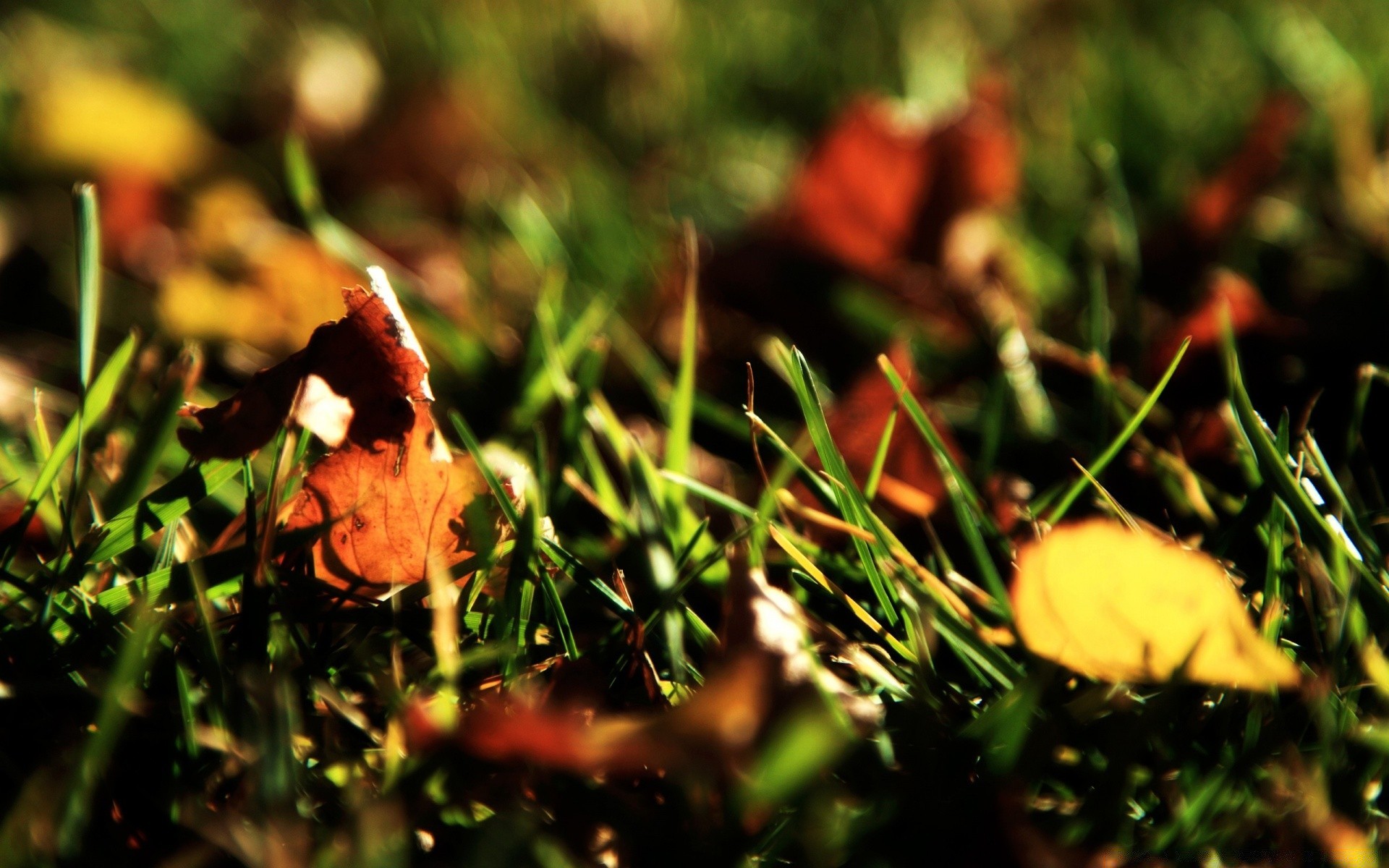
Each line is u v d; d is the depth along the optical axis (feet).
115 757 1.68
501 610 1.75
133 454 1.82
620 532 1.87
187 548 1.82
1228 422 1.94
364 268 2.14
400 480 1.75
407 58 3.99
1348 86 3.16
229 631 1.74
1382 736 1.66
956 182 2.50
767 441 2.09
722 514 1.93
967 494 1.83
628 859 1.66
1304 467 1.81
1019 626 1.71
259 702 1.65
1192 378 2.10
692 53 3.97
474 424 2.09
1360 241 2.49
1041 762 1.67
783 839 1.65
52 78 3.52
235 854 1.62
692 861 1.65
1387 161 2.86
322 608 1.76
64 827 1.61
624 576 1.84
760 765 1.63
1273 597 1.73
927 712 1.69
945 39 4.16
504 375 2.13
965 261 2.49
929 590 1.78
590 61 3.90
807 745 1.60
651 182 3.26
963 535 1.88
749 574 1.71
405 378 1.74
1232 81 3.55
